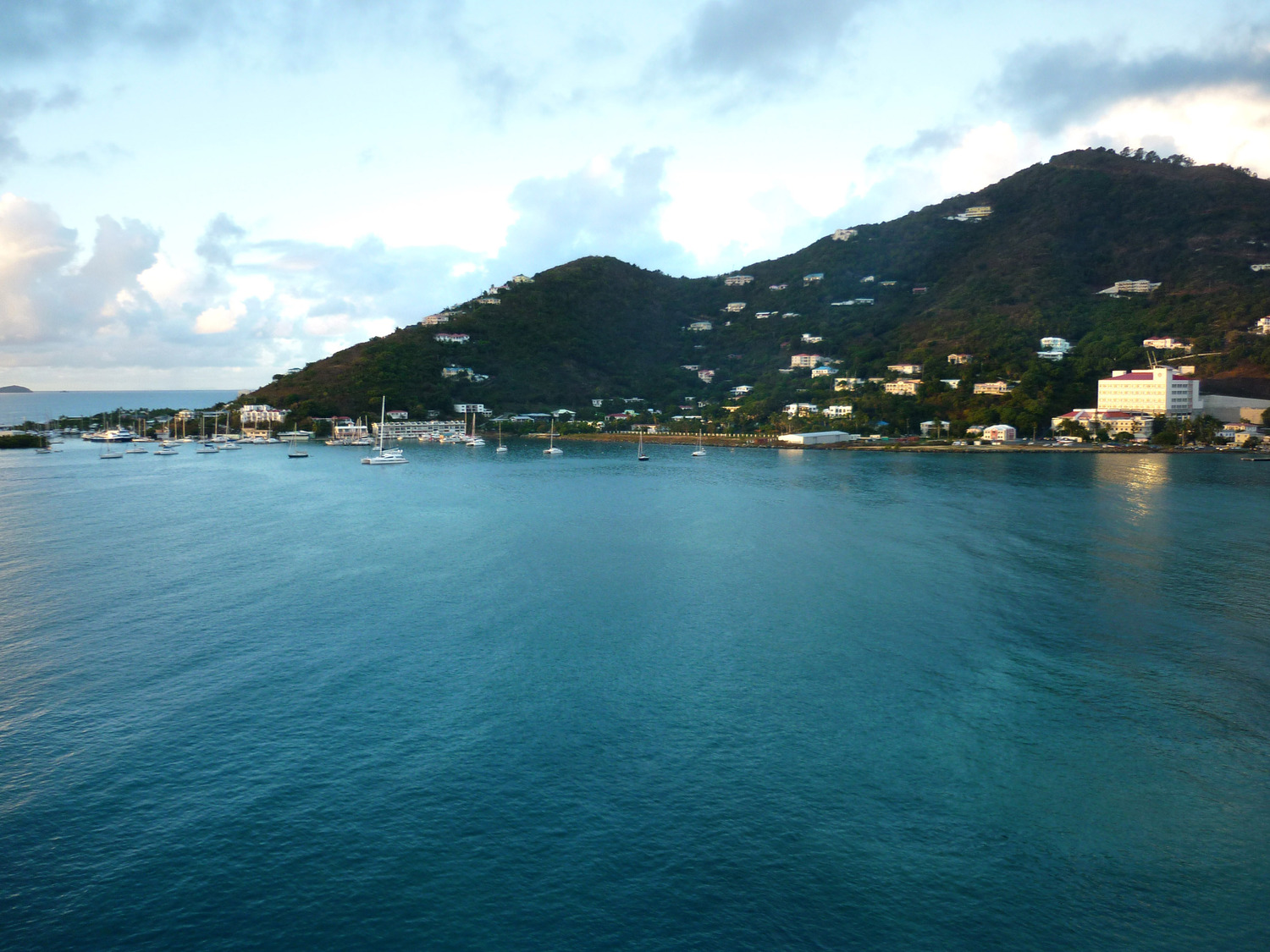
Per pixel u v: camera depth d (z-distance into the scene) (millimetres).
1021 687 69438
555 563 114125
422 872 45812
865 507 164500
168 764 56625
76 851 47438
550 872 45844
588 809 51531
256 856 47188
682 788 53844
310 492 195125
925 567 110688
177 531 139375
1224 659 75688
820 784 54281
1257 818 50688
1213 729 61906
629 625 85875
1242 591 97938
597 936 41188
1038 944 40625
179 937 41125
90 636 82062
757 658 76250
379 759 57438
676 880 45188
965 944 40594
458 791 53469
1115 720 63406
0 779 54656
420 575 106562
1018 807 51625
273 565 112312
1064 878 45281
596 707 65438
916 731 61531
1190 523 142625
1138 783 54500
